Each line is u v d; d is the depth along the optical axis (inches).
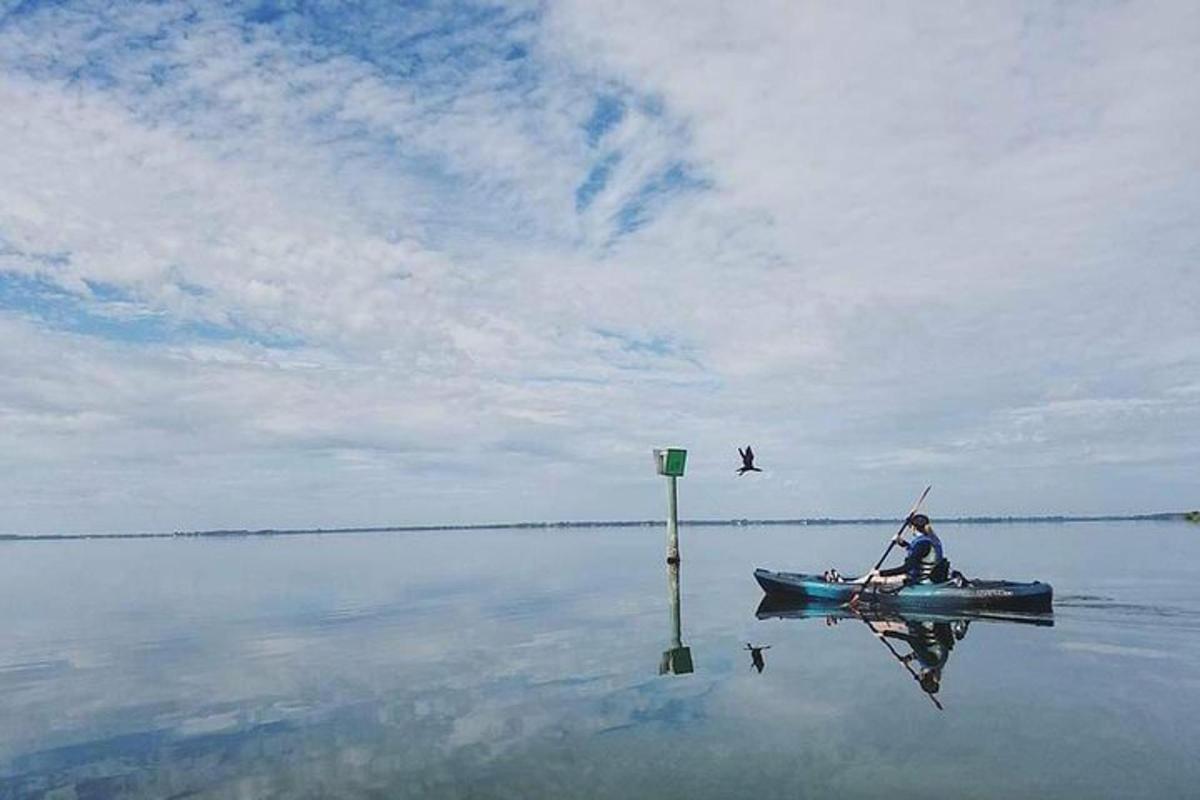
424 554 2050.9
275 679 420.2
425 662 454.6
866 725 300.4
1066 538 2212.1
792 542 2491.4
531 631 565.3
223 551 2765.7
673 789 239.0
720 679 384.8
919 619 591.8
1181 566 1063.0
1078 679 371.9
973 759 260.5
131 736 315.6
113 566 1774.1
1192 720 301.4
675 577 970.7
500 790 241.3
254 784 253.6
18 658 512.4
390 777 255.1
